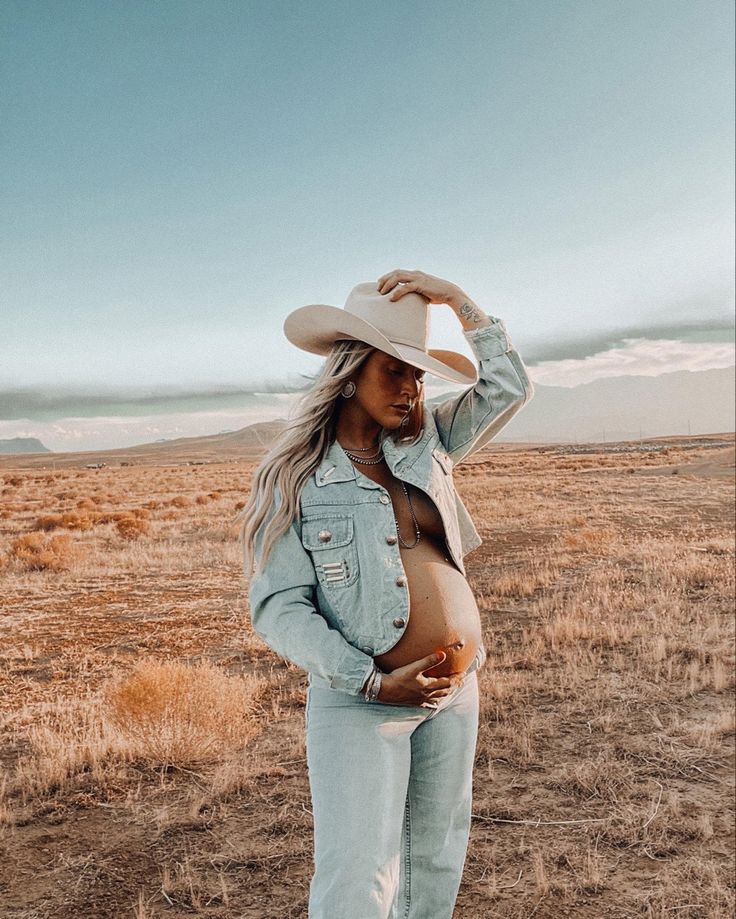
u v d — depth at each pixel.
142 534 11.45
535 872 3.05
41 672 5.04
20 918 2.68
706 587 8.95
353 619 1.83
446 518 1.99
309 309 1.86
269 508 1.83
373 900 1.71
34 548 8.12
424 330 2.01
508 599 8.58
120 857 3.11
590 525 15.98
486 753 4.20
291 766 4.00
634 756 4.20
